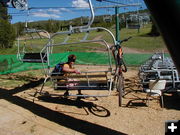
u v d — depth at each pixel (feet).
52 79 17.90
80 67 43.80
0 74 36.22
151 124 13.73
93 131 12.88
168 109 16.26
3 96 21.09
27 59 23.49
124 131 12.84
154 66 23.61
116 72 15.90
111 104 17.75
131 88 22.99
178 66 3.47
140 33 154.71
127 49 90.53
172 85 20.59
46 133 12.82
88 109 16.81
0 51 81.71
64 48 93.45
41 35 21.98
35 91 22.97
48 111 16.58
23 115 15.81
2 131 13.17
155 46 95.09
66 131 12.99
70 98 19.90
